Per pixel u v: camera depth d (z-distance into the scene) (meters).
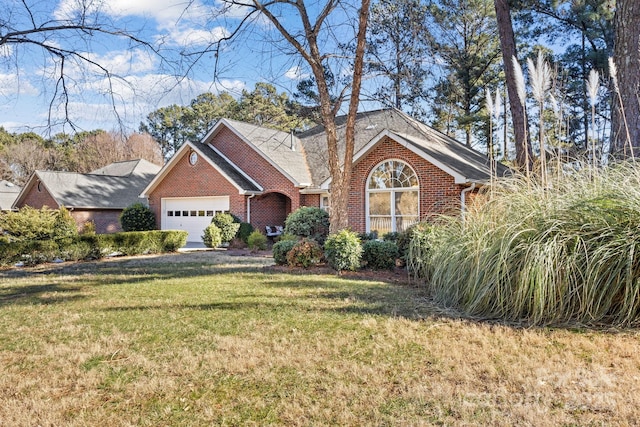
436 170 13.72
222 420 3.00
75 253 13.77
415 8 11.51
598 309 4.84
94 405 3.29
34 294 7.86
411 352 4.19
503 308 5.38
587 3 18.89
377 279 8.87
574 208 5.31
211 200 19.58
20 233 16.05
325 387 3.46
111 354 4.39
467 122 23.91
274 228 19.09
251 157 18.94
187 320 5.64
